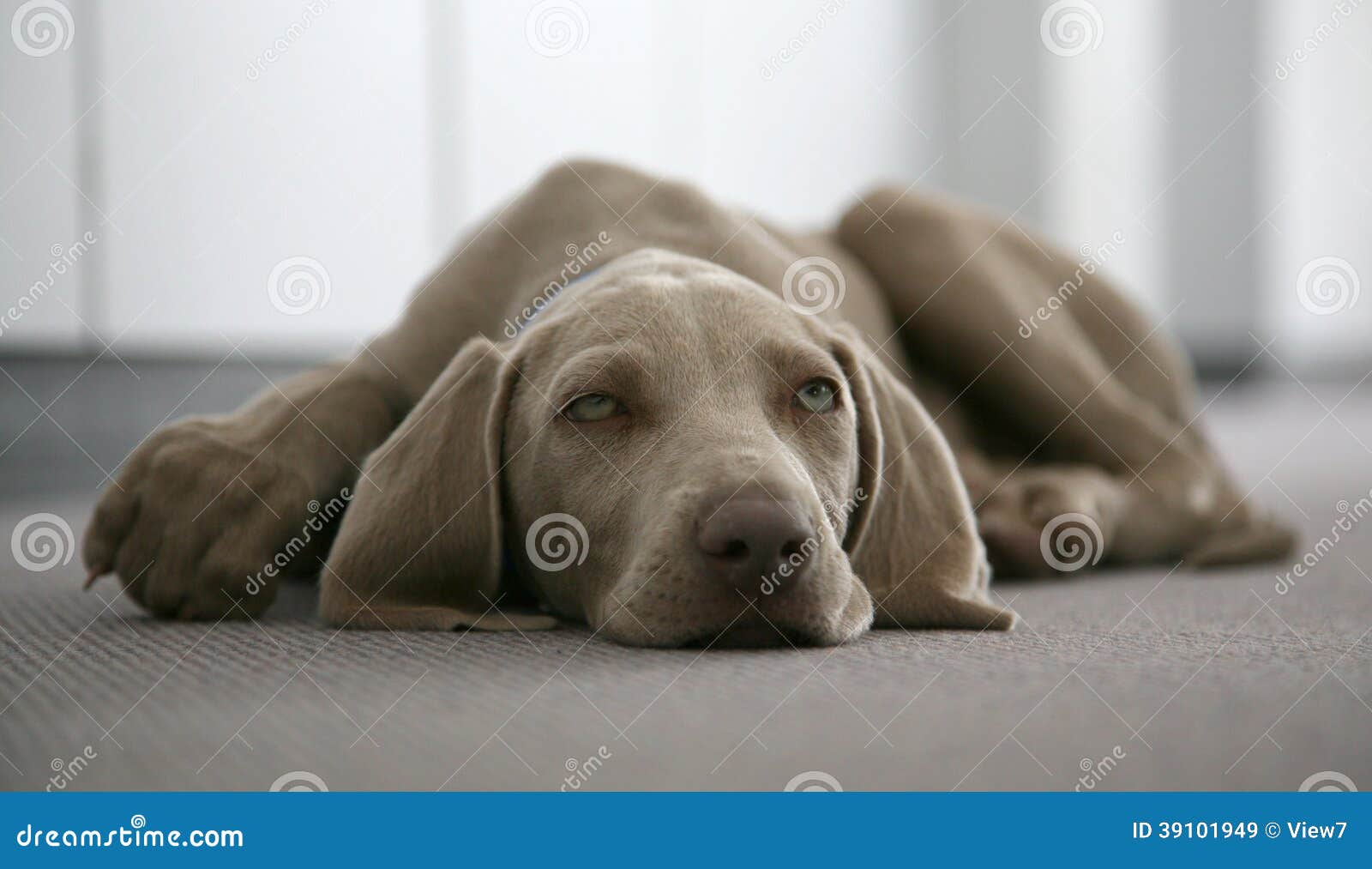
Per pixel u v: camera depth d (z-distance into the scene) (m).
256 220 6.16
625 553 2.04
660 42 7.96
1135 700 1.56
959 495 2.35
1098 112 11.95
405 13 6.71
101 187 5.57
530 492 2.18
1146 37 12.22
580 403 2.12
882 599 2.21
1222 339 12.65
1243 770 1.29
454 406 2.22
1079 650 1.92
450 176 6.93
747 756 1.34
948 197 3.81
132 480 2.33
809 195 9.00
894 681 1.67
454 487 2.19
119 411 5.67
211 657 1.90
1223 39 12.35
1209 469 3.56
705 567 1.88
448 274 2.83
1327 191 12.62
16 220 5.29
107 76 5.57
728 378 2.11
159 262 5.79
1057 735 1.41
